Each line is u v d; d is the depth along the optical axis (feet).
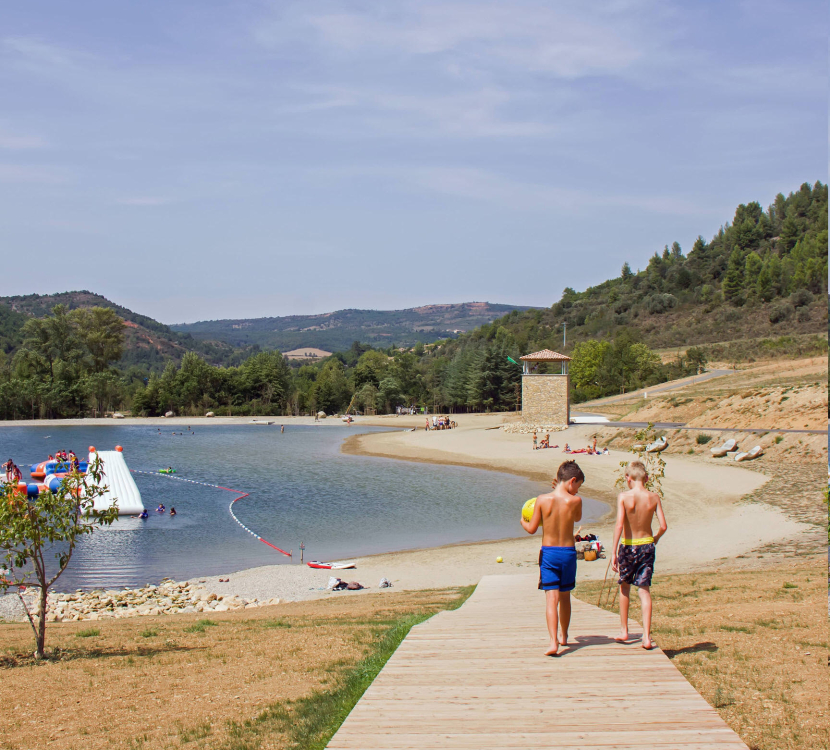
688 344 448.65
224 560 79.41
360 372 461.78
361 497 123.65
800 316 431.84
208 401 420.36
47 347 396.16
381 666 24.81
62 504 34.45
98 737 21.53
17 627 47.01
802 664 21.79
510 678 19.27
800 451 120.98
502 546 82.53
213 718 22.62
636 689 18.30
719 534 78.38
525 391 220.02
